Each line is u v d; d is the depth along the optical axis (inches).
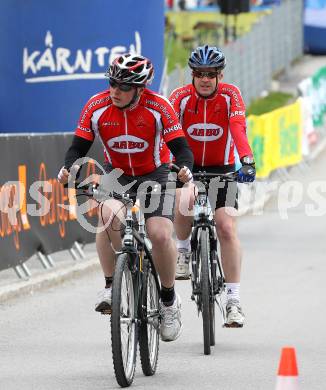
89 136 550.9
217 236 631.8
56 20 1213.1
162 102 542.0
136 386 516.7
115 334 495.2
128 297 518.3
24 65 1229.1
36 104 1234.6
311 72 2962.6
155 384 521.7
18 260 832.9
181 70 1619.1
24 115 1240.2
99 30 1213.7
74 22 1210.0
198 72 621.3
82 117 549.0
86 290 839.1
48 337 651.5
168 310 562.3
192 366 566.3
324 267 947.3
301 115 1833.2
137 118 542.6
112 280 545.6
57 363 573.6
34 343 631.8
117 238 543.8
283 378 398.0
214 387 515.5
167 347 620.7
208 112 633.0
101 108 544.4
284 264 967.6
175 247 551.5
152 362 545.3
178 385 519.5
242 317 616.1
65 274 880.3
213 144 644.7
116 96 528.4
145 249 545.6
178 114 639.8
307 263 972.6
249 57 2369.6
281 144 1674.5
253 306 756.0
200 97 631.2
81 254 959.0
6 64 1232.8
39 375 542.6
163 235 538.9
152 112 542.0
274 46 2763.3
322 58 3253.0
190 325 691.4
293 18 3097.9
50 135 899.4
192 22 2711.6
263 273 914.7
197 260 611.8
